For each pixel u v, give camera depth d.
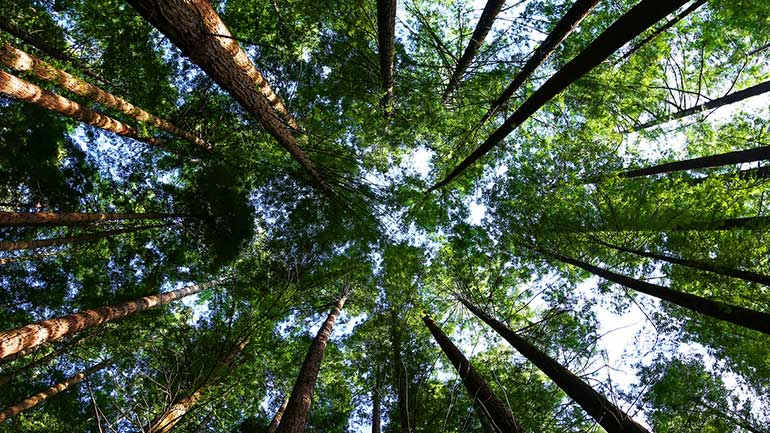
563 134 12.20
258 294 11.44
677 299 8.09
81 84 7.78
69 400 10.50
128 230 10.91
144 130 9.90
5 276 10.86
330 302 13.79
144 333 10.92
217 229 11.32
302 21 10.80
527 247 11.53
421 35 11.70
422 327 12.73
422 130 11.08
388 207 11.49
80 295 11.77
